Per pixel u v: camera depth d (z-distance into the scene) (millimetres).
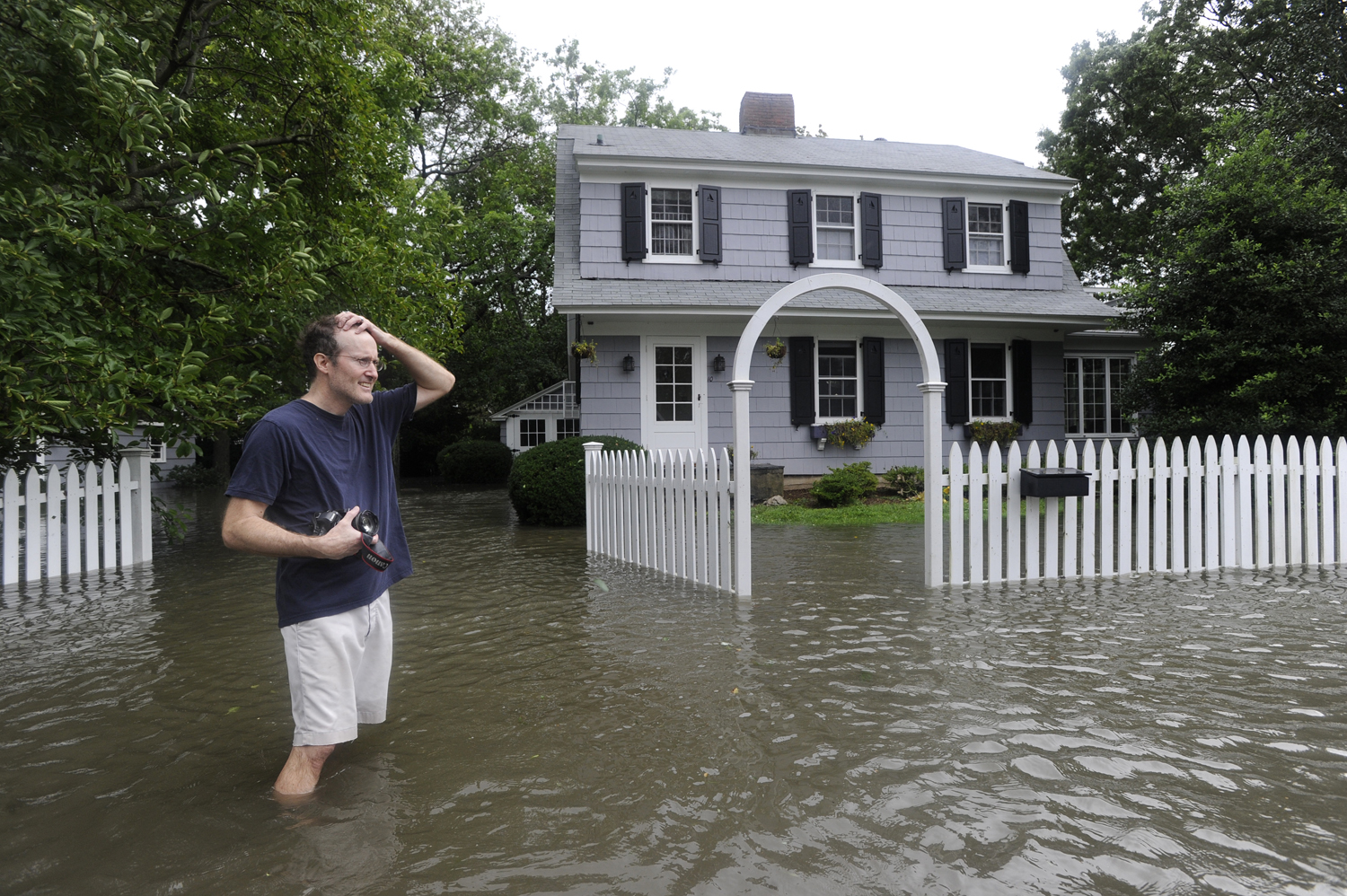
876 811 2555
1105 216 25141
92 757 3207
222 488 21281
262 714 3734
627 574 7363
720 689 3895
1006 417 15531
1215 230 10977
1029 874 2154
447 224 18344
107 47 6418
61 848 2434
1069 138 26000
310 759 2830
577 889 2125
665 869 2223
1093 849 2283
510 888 2139
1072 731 3236
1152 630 4922
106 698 3977
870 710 3529
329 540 2615
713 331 14234
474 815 2600
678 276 14602
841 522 11195
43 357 5953
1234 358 10867
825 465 14625
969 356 15305
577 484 11305
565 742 3256
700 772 2904
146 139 6992
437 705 3771
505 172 25125
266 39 9367
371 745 3271
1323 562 7395
